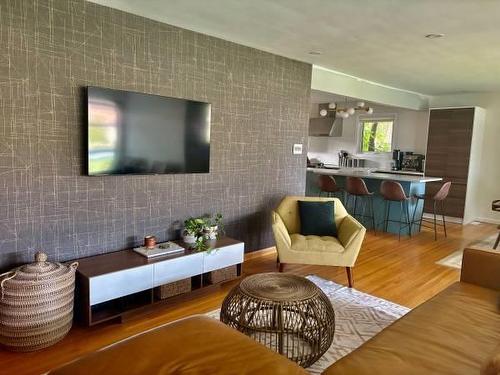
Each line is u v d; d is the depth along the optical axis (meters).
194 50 3.56
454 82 5.95
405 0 2.67
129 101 3.10
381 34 3.49
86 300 2.59
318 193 6.82
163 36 3.33
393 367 1.51
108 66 3.01
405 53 4.16
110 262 2.88
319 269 4.08
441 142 6.98
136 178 3.29
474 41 3.64
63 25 2.76
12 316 2.27
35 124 2.69
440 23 3.14
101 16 2.94
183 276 3.09
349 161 8.70
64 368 1.45
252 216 4.36
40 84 2.69
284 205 4.10
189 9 2.99
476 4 2.71
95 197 3.05
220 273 3.42
